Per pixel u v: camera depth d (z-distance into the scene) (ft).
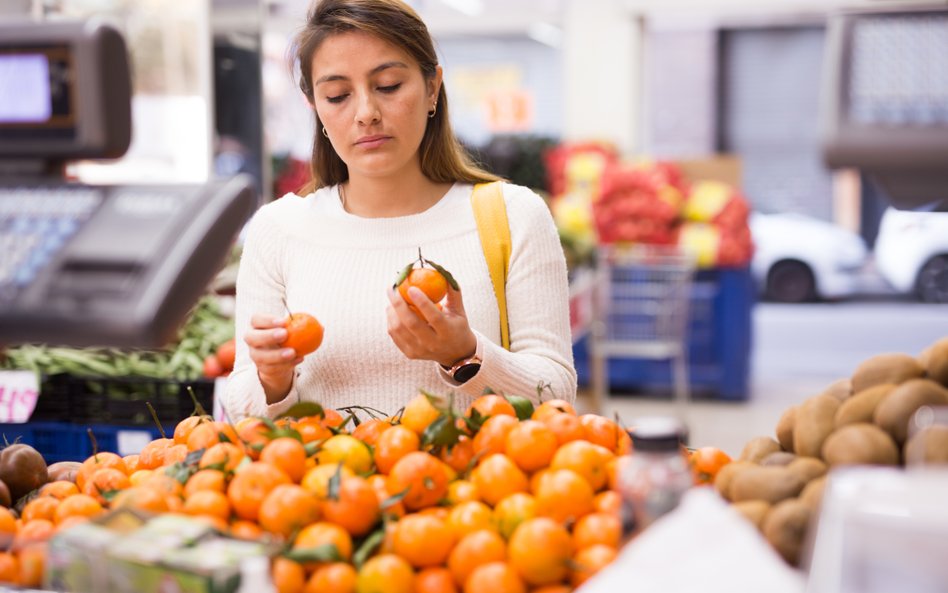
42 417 8.98
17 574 4.04
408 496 4.55
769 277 38.22
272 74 29.78
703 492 3.69
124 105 4.23
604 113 31.19
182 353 10.75
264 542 3.82
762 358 29.43
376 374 6.67
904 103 4.13
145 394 9.08
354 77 6.26
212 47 13.52
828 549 3.27
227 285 11.76
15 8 10.36
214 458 4.71
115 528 3.92
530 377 6.20
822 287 37.86
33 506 4.88
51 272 3.94
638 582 3.43
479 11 32.30
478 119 37.50
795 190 36.99
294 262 6.95
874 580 3.21
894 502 3.26
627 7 30.25
